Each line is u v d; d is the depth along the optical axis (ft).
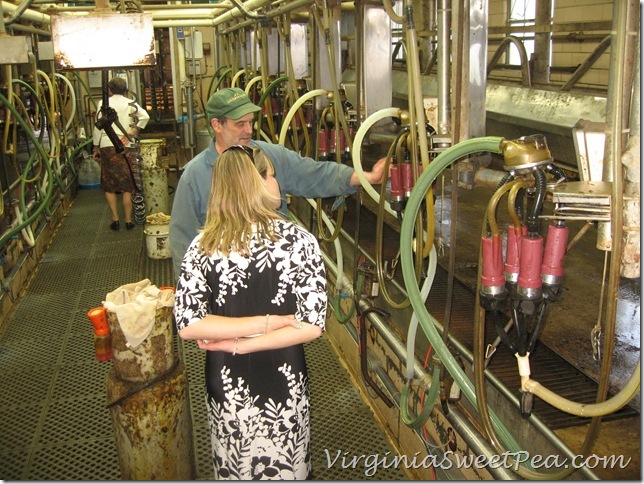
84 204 26.14
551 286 5.41
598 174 5.32
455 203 6.95
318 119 11.83
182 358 11.43
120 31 9.79
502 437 6.29
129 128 20.74
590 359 7.55
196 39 25.99
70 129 28.32
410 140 7.70
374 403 10.85
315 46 11.64
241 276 6.18
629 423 6.37
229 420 6.41
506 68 16.21
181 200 8.27
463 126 7.21
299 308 6.27
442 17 7.34
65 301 16.10
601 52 9.62
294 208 18.38
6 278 15.61
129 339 8.10
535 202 5.37
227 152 6.24
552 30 11.39
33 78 19.07
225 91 8.20
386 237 12.58
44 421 10.74
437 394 7.52
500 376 7.42
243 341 6.16
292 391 6.46
